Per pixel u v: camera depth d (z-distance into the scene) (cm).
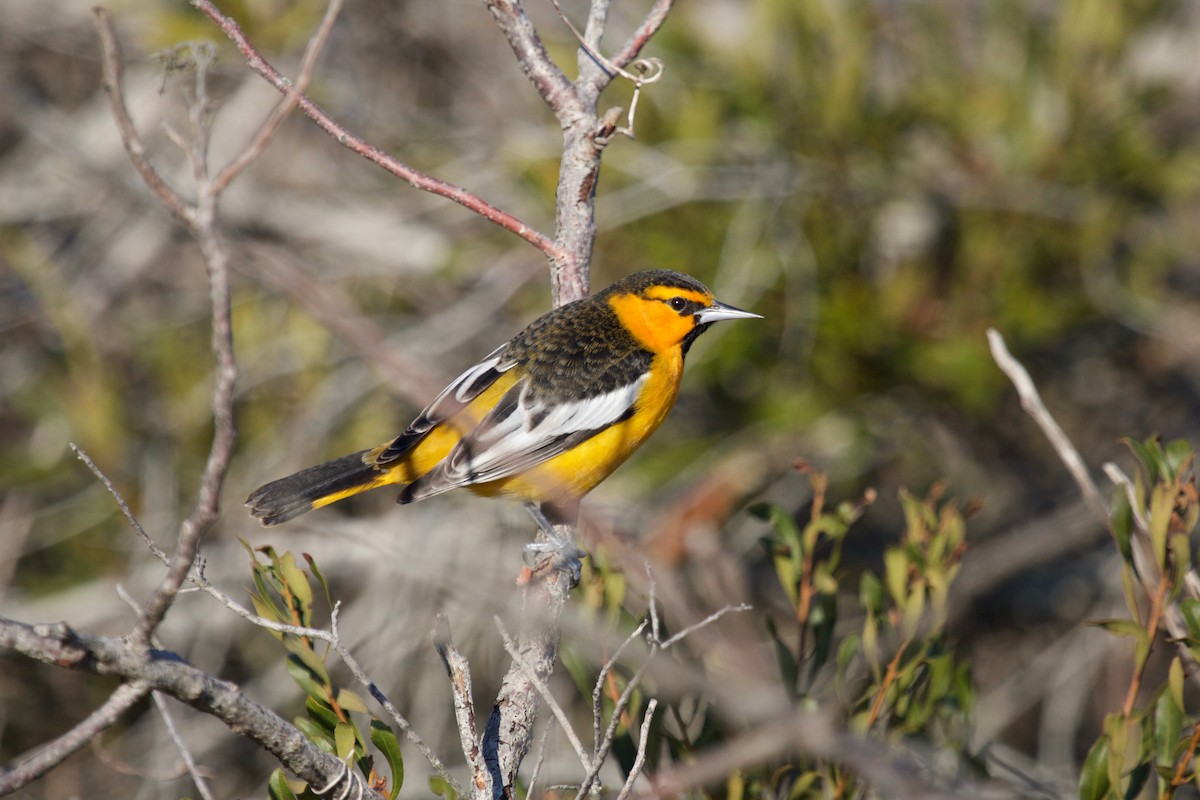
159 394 1373
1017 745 1447
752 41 1241
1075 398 1435
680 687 518
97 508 1298
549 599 701
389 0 1529
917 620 684
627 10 1443
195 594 1245
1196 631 604
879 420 1302
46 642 393
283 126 1447
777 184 1259
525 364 878
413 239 1416
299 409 1328
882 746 650
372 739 561
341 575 1260
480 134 1428
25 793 1159
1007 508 1422
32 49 1516
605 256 1301
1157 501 615
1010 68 1257
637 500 1266
